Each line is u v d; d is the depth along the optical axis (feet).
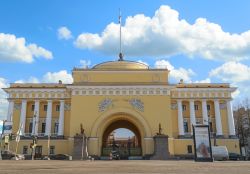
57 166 74.18
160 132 173.99
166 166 75.56
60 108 191.21
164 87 183.32
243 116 264.11
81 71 189.26
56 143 182.91
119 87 183.32
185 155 177.78
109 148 190.19
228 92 194.59
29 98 192.75
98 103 182.09
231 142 184.44
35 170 57.31
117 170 58.65
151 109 181.16
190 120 192.65
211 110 197.26
